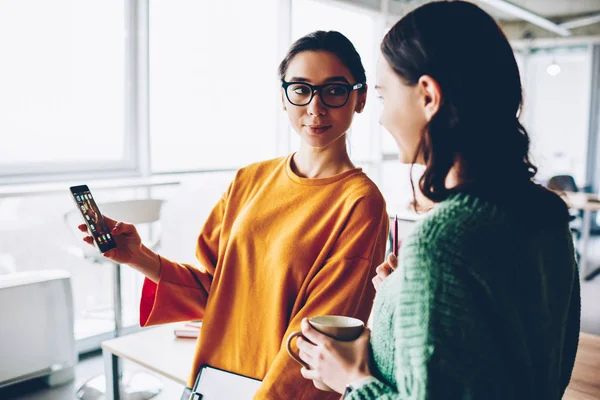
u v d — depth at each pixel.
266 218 1.09
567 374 0.80
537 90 8.38
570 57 8.00
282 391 0.96
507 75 0.64
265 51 4.97
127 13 3.79
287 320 1.04
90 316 3.82
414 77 0.65
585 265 5.48
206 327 1.14
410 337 0.58
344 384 0.71
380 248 1.06
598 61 7.63
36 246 3.40
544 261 0.66
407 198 6.69
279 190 1.11
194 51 4.34
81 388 2.91
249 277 1.09
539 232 0.64
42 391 2.93
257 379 1.07
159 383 3.01
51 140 3.47
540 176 0.76
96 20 3.63
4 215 3.24
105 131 3.77
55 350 2.98
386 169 6.71
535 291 0.63
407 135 0.69
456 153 0.63
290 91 1.04
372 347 0.71
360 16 6.00
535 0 6.62
